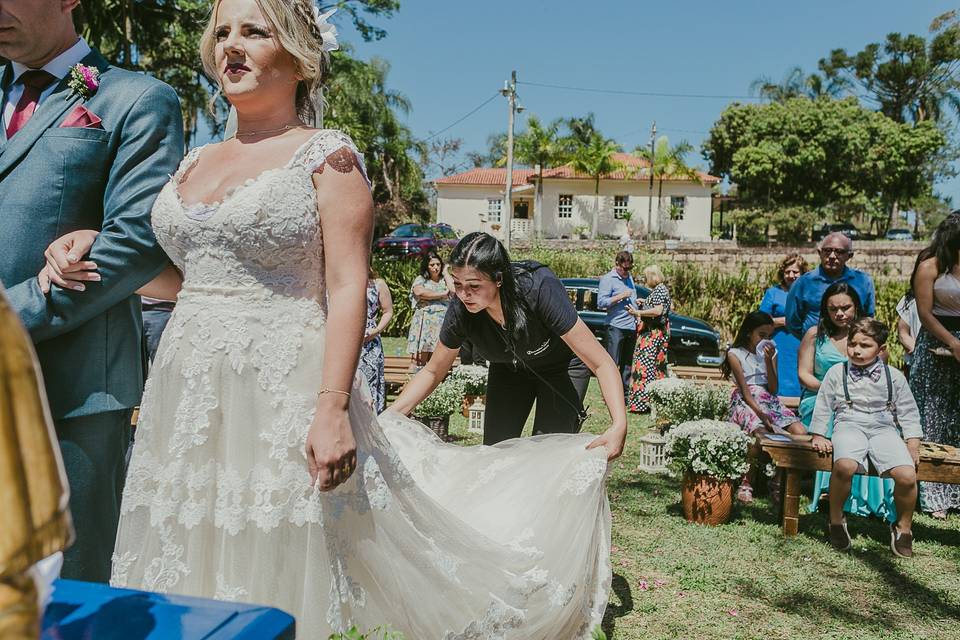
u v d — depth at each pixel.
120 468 2.55
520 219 49.47
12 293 2.19
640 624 3.56
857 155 47.06
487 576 2.71
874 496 5.37
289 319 2.19
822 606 3.84
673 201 47.50
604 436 3.38
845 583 4.17
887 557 4.62
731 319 17.69
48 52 2.42
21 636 0.68
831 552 4.68
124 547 2.20
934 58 63.47
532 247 25.42
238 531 2.12
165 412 2.21
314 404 2.18
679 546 4.70
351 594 2.20
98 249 2.23
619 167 46.09
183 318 2.20
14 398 0.68
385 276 17.53
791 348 7.17
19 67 2.46
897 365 12.54
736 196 52.53
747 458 5.84
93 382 2.40
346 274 2.17
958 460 4.65
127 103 2.43
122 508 2.23
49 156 2.33
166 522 2.14
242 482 2.14
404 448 3.67
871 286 6.73
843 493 4.78
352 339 2.12
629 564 4.36
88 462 2.41
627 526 5.09
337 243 2.17
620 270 10.16
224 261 2.16
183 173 2.34
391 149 39.81
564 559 2.99
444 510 2.64
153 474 2.21
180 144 2.53
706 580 4.13
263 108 2.27
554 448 3.45
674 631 3.49
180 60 15.25
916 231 55.44
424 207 48.88
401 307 17.44
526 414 4.02
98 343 2.42
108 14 12.47
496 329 3.63
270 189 2.11
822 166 47.06
